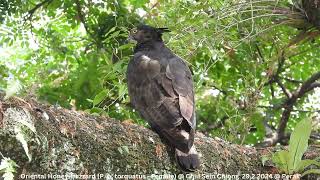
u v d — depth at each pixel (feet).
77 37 55.01
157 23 38.78
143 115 26.73
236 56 48.16
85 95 42.78
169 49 32.78
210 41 35.12
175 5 37.55
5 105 20.59
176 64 27.96
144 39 32.45
